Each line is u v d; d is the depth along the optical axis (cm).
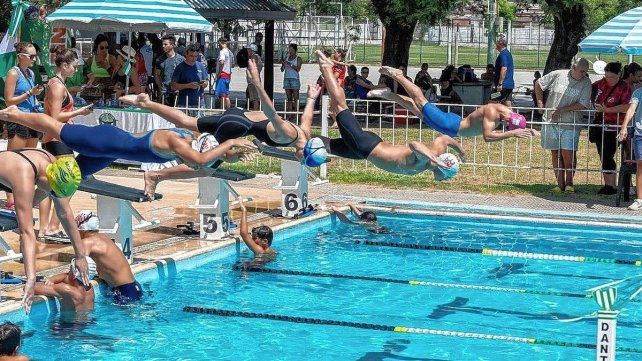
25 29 1495
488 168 1497
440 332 777
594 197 1389
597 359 533
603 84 1388
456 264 1054
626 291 551
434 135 1906
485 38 5734
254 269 995
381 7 2288
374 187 1451
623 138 1252
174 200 1291
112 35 2059
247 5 2286
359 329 808
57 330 768
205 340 763
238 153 716
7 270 891
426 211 1292
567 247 1137
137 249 1011
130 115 1449
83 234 833
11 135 1010
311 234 1189
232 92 2898
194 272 979
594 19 2578
